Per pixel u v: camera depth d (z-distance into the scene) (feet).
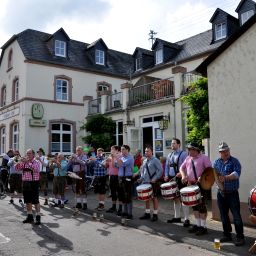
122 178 30.63
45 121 73.87
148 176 29.48
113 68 88.38
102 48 87.25
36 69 74.08
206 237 23.45
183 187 26.68
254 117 26.25
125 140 60.29
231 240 22.58
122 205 31.71
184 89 50.62
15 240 23.68
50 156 50.72
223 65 28.73
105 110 68.74
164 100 53.06
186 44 78.48
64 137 77.05
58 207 37.86
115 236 24.85
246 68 27.07
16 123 77.30
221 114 28.71
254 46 26.61
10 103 78.89
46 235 25.14
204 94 36.73
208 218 29.37
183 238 23.27
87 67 82.17
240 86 27.40
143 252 20.81
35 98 73.15
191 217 30.35
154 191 29.09
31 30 80.18
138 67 86.33
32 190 29.07
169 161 29.09
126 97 61.93
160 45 78.43
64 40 80.53
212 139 29.30
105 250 21.25
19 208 37.47
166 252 20.80
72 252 20.83
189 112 39.27
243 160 26.81
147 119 57.98
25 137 71.36
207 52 66.80
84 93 80.89
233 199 22.11
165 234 24.63
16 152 45.83
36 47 76.95
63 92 78.13
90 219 31.17
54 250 21.26
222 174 22.53
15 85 79.46
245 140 26.78
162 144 54.03
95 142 61.98
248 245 21.45
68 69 78.79
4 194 48.42
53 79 76.13
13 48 80.07
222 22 67.92
